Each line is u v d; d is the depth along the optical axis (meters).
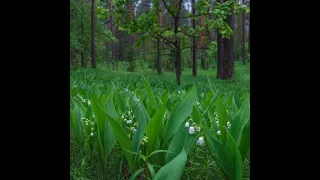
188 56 32.78
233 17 14.38
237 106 2.79
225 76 14.66
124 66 38.00
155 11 9.91
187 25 10.19
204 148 2.08
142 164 2.02
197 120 2.12
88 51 29.56
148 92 2.56
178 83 9.83
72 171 1.89
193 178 1.94
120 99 2.68
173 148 1.72
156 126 1.86
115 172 2.06
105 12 9.86
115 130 1.75
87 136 2.31
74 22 25.64
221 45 15.94
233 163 1.54
